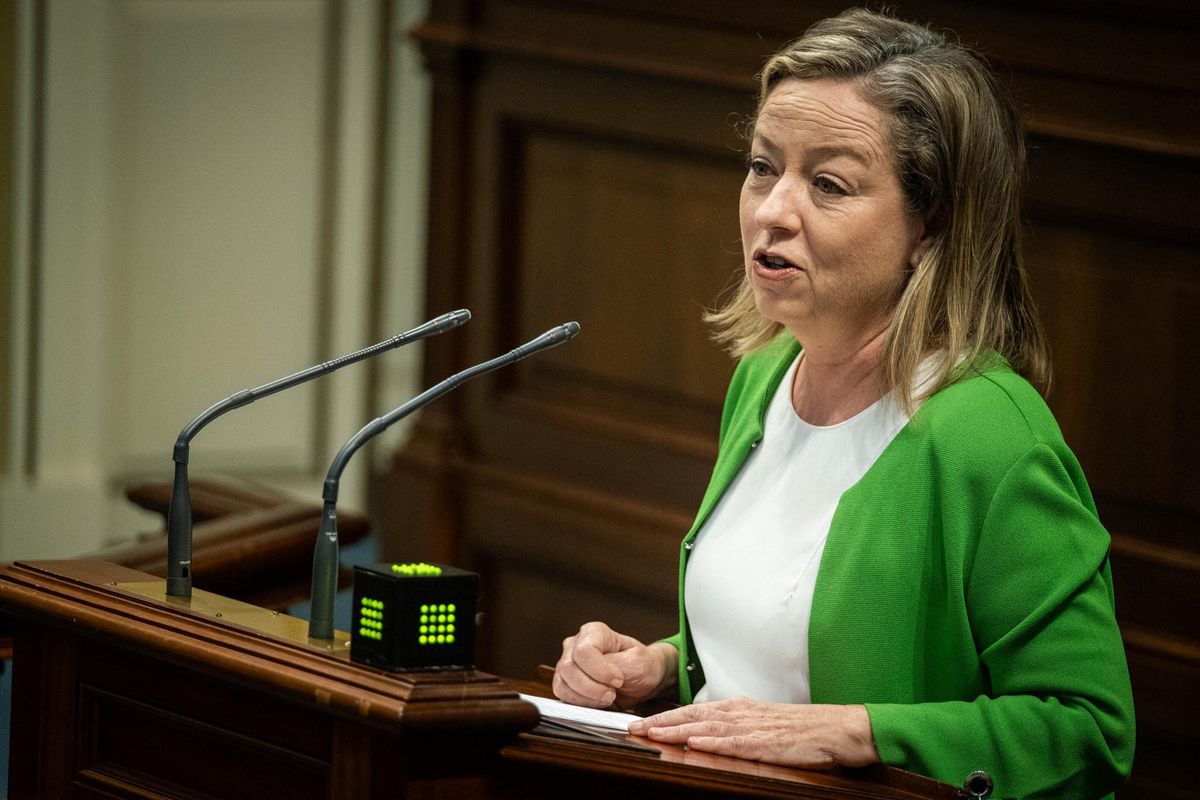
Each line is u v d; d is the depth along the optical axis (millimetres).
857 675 7598
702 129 15688
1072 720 7227
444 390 7184
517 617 17781
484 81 17547
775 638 7898
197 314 23031
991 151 7773
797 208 7680
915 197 7676
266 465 23828
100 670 7516
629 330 16734
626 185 16578
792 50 7867
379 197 23938
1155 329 12859
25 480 21641
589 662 8273
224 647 6801
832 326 7887
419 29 17641
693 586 8406
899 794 6938
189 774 7133
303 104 23359
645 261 16516
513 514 17641
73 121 21281
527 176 17469
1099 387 13203
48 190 21250
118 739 7477
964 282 7762
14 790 7895
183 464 7629
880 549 7625
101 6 21281
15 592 7691
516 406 17719
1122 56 12766
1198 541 12766
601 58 16219
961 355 7785
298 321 23750
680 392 16359
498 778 6426
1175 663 12703
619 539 16656
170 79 22406
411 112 23578
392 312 24125
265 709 6773
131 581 7848
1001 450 7461
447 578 6336
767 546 8125
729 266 15836
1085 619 7363
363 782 6297
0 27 20688
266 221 23312
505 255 17656
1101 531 7488
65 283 21516
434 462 18031
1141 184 12742
